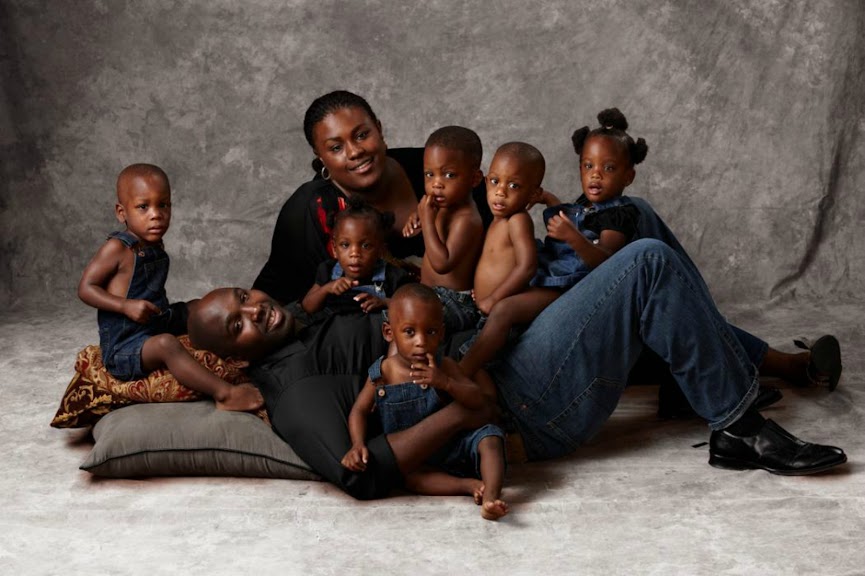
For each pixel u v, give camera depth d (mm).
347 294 3625
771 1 5309
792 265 5527
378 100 5551
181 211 5715
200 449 3361
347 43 5500
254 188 5676
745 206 5523
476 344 3348
